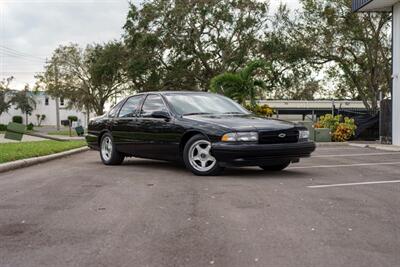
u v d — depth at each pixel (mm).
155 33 40094
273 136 8469
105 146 11359
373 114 25672
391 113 19672
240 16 40812
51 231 4926
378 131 23562
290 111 49031
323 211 5703
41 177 8961
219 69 41188
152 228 4996
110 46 46844
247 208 5871
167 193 6992
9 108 72250
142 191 7191
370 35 35906
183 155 9109
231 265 3859
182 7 39469
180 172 9484
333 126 23094
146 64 40812
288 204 6105
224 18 39844
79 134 39094
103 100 57219
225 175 8953
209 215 5527
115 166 10906
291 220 5258
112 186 7707
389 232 4789
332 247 4293
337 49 36375
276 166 9609
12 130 17391
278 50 38531
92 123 11844
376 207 5941
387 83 37188
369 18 34406
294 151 8609
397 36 19125
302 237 4605
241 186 7559
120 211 5801
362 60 36688
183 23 39875
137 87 43594
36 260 4035
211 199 6477
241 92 24688
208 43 41625
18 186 7820
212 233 4770
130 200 6480
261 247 4305
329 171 9617
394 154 14258
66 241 4566
